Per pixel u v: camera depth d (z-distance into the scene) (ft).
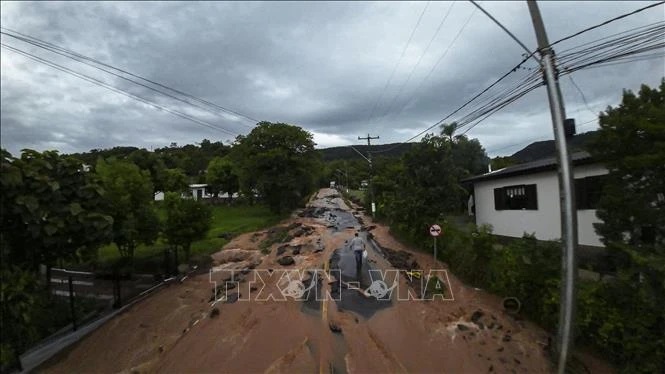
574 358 28.58
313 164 137.80
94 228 31.27
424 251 67.92
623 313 27.17
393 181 86.28
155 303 44.98
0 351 23.24
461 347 31.78
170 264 58.03
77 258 32.96
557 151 27.30
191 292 48.49
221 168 182.50
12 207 26.32
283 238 83.35
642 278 26.66
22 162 27.68
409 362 29.58
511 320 36.58
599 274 35.22
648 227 29.01
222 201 194.59
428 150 66.74
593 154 31.50
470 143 130.72
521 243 39.24
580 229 46.24
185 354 31.91
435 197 66.08
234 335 34.99
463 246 51.75
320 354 31.01
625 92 30.30
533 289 36.27
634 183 29.32
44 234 28.43
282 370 28.71
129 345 34.58
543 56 27.68
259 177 126.11
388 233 90.99
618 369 27.12
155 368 30.01
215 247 73.05
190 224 57.82
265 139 126.52
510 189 62.03
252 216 132.46
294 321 37.37
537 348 31.24
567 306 27.04
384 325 36.27
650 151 28.04
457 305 40.96
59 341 34.45
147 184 54.19
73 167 32.71
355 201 195.00
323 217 129.08
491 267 44.32
